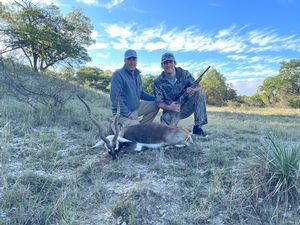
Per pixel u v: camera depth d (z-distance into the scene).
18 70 10.43
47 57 34.59
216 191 3.90
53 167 4.53
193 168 4.63
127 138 5.25
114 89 5.96
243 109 25.98
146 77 37.53
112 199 3.80
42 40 32.38
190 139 5.68
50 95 8.30
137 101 6.33
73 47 33.59
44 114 7.47
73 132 6.27
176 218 3.50
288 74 51.34
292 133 7.94
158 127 5.34
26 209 3.48
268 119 14.83
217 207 3.71
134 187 3.91
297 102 40.44
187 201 3.80
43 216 3.40
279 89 51.47
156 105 6.64
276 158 4.12
